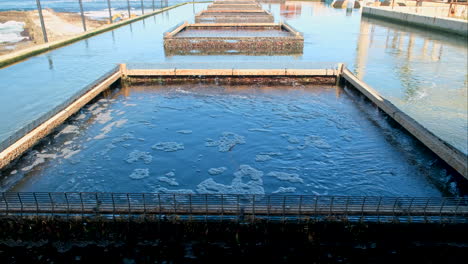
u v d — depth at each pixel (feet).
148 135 67.31
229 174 55.42
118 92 91.45
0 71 112.27
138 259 39.27
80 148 62.34
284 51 136.67
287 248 40.52
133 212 40.98
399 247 40.22
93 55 135.13
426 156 59.77
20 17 228.22
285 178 54.34
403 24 225.15
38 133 63.10
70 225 40.88
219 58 128.88
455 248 39.83
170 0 434.71
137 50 144.05
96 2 415.44
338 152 61.46
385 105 73.41
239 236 40.70
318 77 97.86
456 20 181.27
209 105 81.61
